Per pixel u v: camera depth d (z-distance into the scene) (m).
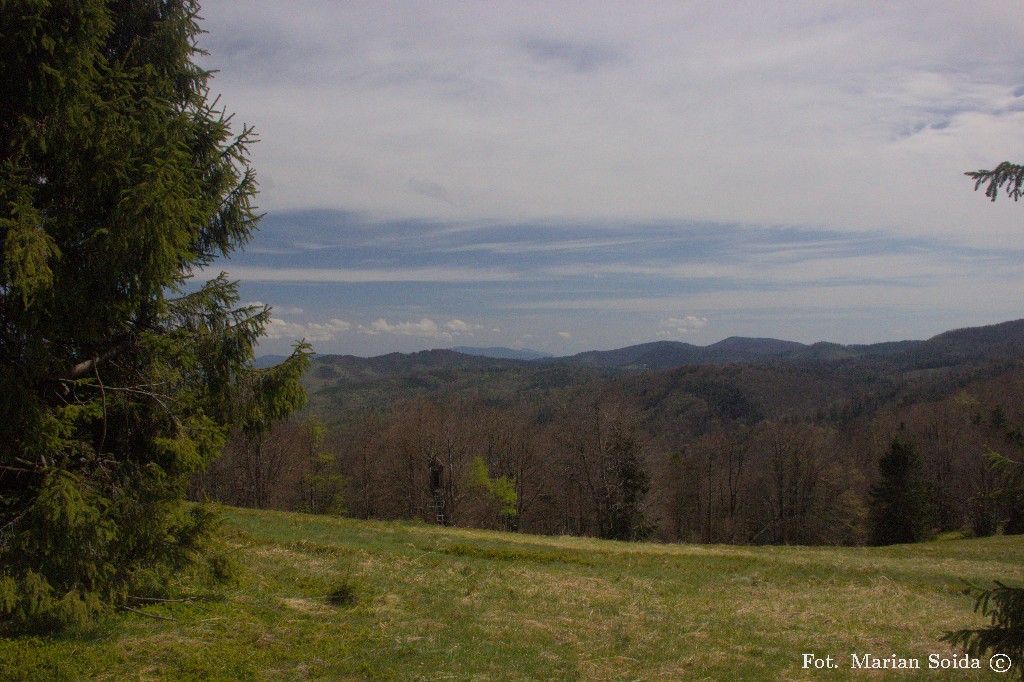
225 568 7.79
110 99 6.68
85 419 6.61
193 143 7.64
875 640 9.45
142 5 7.46
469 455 45.66
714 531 56.19
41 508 5.65
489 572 13.72
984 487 46.25
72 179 6.19
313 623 8.07
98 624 6.71
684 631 9.62
